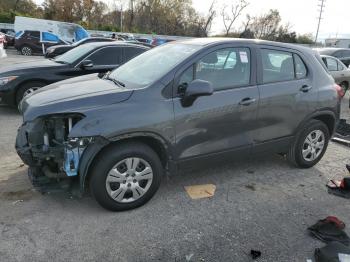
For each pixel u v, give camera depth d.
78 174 3.51
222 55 4.16
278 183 4.66
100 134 3.39
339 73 12.37
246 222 3.70
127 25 62.75
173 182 4.52
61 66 7.81
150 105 3.64
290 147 4.95
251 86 4.30
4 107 8.08
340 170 5.20
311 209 4.03
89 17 57.72
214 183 4.55
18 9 58.66
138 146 3.66
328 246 3.19
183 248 3.23
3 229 3.37
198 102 3.89
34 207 3.77
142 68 4.29
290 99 4.61
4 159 5.01
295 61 4.79
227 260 3.11
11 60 19.59
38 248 3.13
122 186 3.66
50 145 3.60
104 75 4.77
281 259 3.15
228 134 4.19
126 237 3.35
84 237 3.32
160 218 3.69
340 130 7.14
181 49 4.27
